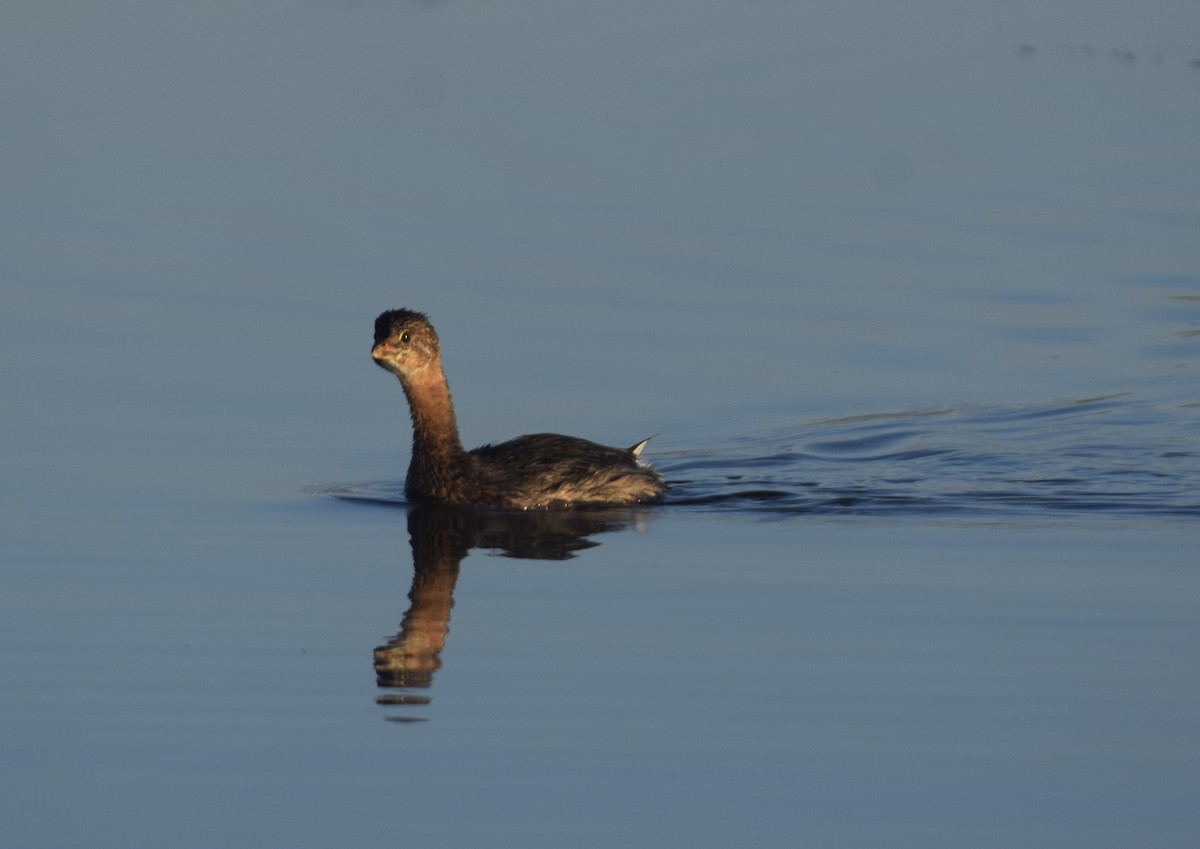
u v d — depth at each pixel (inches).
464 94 1396.4
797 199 1150.3
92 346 821.9
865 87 1476.4
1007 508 655.1
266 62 1487.5
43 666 483.2
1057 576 565.6
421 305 899.4
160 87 1380.4
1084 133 1354.6
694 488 687.1
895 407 784.9
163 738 436.8
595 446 678.5
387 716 450.9
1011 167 1248.8
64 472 666.2
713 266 991.0
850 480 695.7
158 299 898.1
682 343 858.8
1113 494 673.0
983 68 1576.0
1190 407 786.2
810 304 928.9
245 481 668.7
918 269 997.2
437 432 655.1
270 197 1102.4
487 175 1174.3
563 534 617.9
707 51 1573.6
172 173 1147.9
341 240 1015.0
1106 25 1771.7
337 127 1285.7
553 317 891.4
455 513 642.8
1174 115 1417.3
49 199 1078.4
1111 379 823.7
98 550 585.6
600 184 1164.5
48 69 1409.9
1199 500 664.4
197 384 776.9
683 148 1263.5
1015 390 809.5
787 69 1528.1
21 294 898.1
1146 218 1115.9
